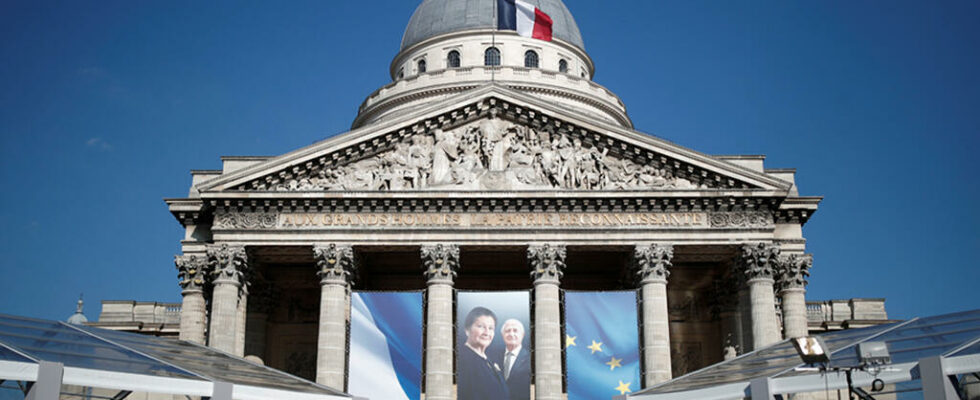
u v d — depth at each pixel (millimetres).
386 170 75812
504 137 76938
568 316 73062
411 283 86562
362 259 80625
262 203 74562
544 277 73750
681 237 74562
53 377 35188
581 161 75938
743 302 75062
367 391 71375
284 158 74625
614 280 86000
